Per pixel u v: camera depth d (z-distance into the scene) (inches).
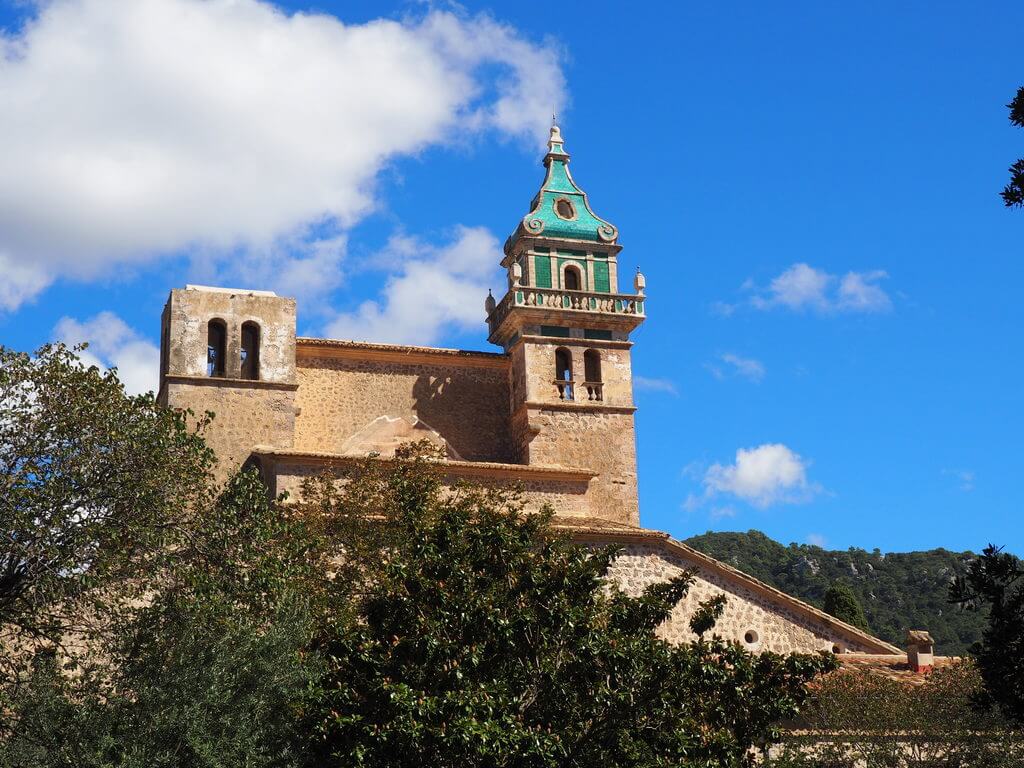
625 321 2022.6
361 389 1940.2
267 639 1023.0
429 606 1010.1
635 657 968.3
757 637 1708.9
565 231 2042.3
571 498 1854.1
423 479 1380.4
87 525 1064.8
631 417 1989.4
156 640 1035.9
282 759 973.2
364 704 961.5
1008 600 910.4
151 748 956.6
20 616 1100.5
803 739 1275.8
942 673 1358.3
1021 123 903.7
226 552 1125.7
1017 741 1277.1
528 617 981.2
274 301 1868.8
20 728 978.7
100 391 1127.0
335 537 1401.3
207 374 1819.6
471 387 1998.0
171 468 1125.1
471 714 910.4
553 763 915.4
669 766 930.1
